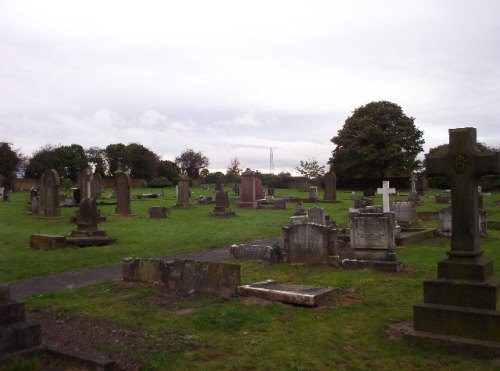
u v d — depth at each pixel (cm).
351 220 1344
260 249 1442
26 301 966
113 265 1410
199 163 10475
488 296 680
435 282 721
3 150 7606
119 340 715
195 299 969
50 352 628
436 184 6969
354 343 698
